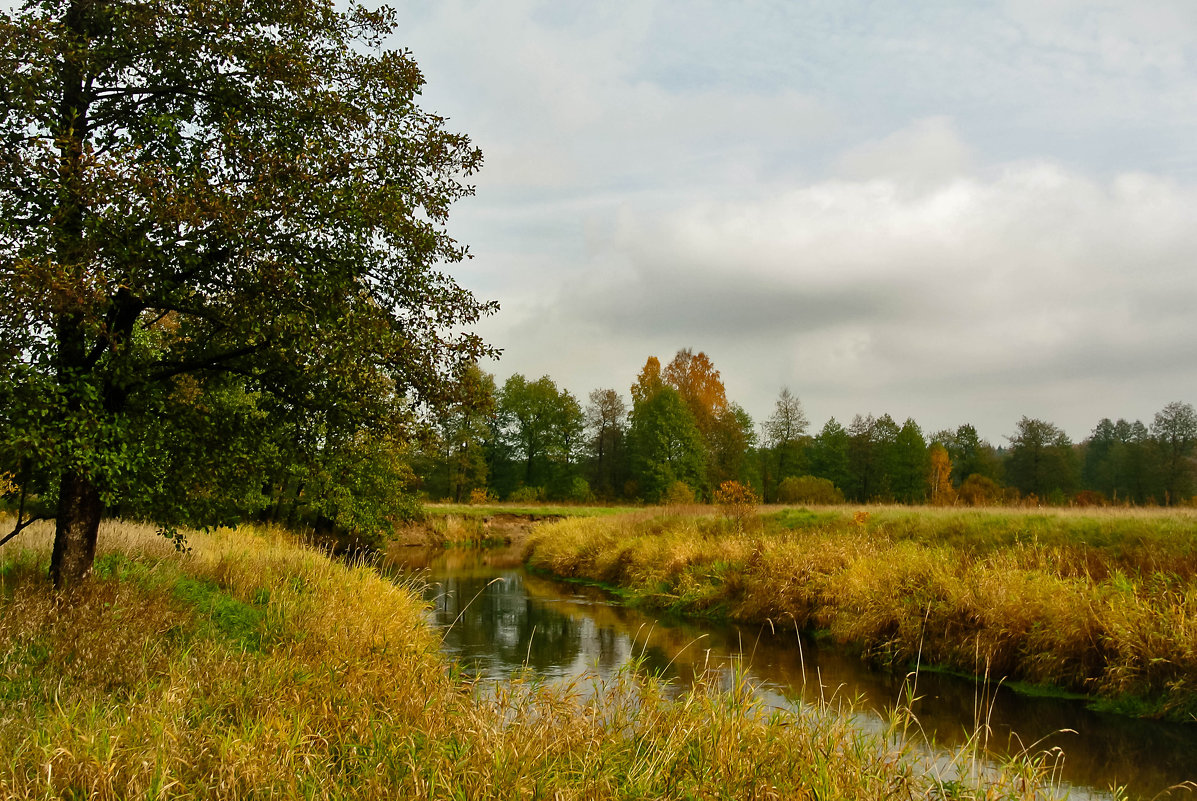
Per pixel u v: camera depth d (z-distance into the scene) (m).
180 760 4.23
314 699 5.84
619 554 20.36
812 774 4.65
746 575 15.22
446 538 34.94
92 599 7.13
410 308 8.39
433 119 8.52
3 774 3.90
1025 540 14.67
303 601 9.23
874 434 64.12
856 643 11.50
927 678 9.88
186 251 6.87
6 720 4.67
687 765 4.80
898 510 21.12
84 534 7.69
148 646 6.57
